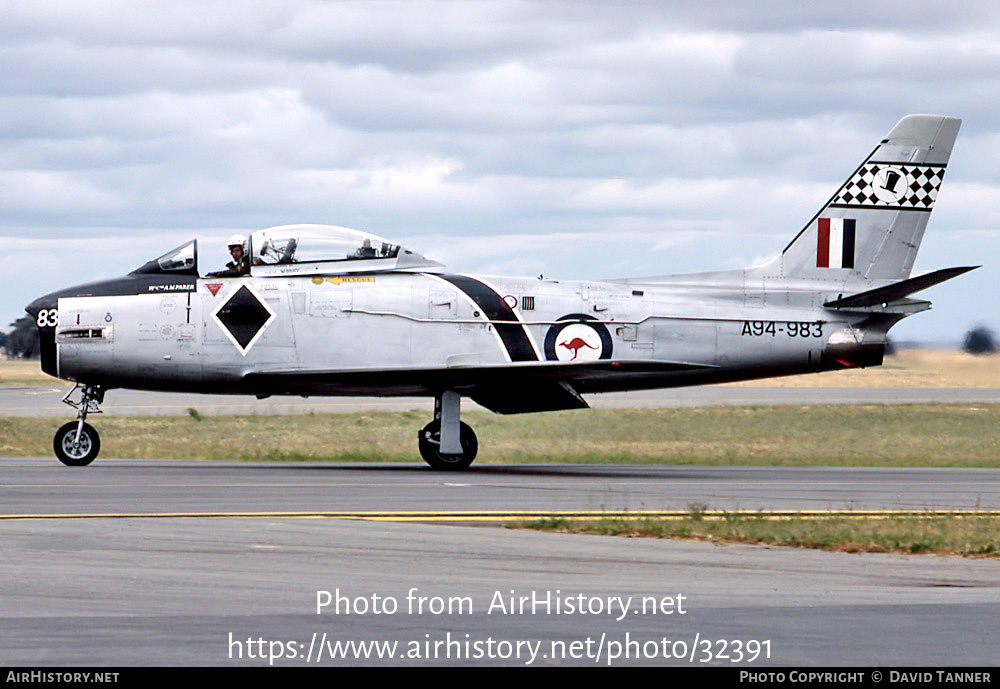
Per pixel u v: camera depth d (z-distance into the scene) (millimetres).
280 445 101750
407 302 71688
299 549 37625
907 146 79000
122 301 69562
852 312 77500
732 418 140125
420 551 37594
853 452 105000
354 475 66375
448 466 72375
